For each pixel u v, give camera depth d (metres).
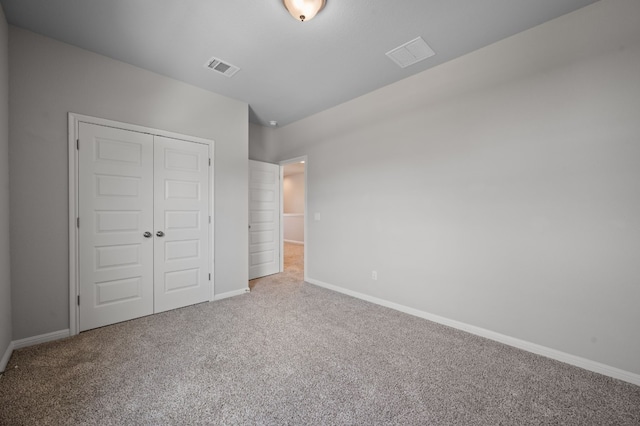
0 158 1.88
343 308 3.09
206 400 1.57
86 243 2.45
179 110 3.01
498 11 1.95
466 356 2.08
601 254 1.87
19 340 2.13
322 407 1.52
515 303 2.23
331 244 3.82
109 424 1.39
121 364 1.93
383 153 3.18
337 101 3.59
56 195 2.29
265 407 1.52
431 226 2.76
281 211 4.87
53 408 1.50
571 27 1.97
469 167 2.49
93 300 2.49
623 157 1.79
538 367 1.94
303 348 2.18
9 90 2.08
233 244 3.52
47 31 2.18
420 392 1.66
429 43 2.34
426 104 2.79
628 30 1.78
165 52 2.47
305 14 1.81
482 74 2.40
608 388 1.71
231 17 2.01
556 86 2.04
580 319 1.95
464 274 2.53
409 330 2.53
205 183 3.24
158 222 2.88
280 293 3.64
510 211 2.26
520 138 2.20
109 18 2.03
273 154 4.80
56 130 2.29
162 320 2.71
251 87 3.18
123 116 2.63
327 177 3.87
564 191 2.01
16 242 2.12
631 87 1.77
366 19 2.03
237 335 2.40
